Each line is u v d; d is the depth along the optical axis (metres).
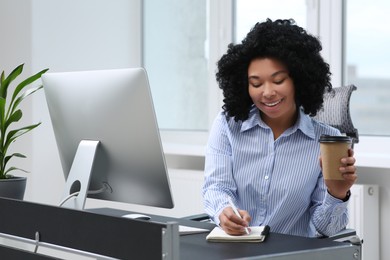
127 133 1.99
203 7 4.68
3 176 2.60
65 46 4.50
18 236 1.96
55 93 2.22
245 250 1.74
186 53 4.79
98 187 2.17
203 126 4.71
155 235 1.56
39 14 4.36
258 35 2.11
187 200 4.16
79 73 2.12
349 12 3.92
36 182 4.36
